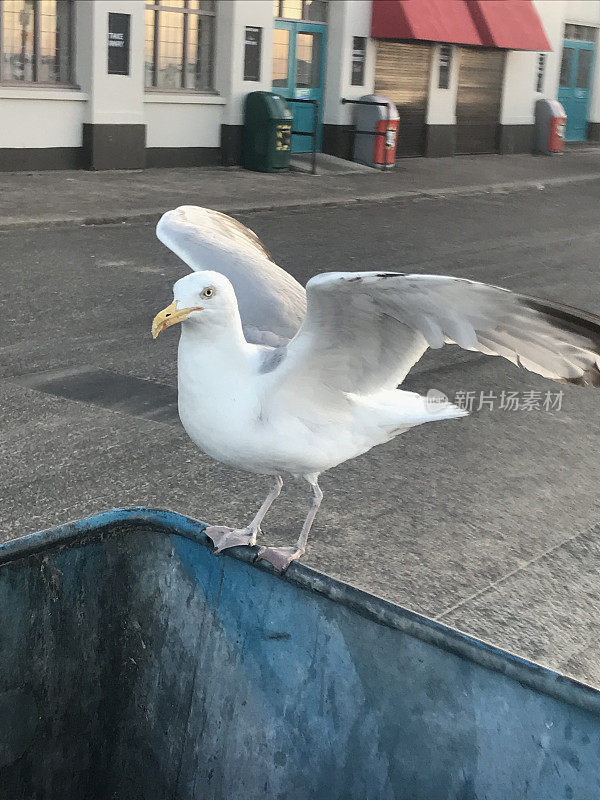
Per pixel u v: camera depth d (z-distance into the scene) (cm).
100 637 219
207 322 238
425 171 1734
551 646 334
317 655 198
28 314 697
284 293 290
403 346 247
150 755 224
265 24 1554
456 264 972
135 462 459
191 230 313
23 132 1333
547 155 2177
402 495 446
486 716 175
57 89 1353
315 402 250
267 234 1066
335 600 193
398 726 187
